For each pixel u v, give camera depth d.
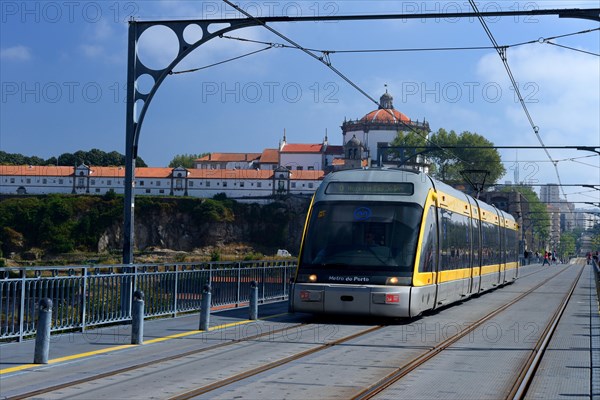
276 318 19.86
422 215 19.20
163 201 143.25
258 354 13.06
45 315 11.54
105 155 190.62
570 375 11.67
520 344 15.34
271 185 150.75
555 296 33.16
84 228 136.88
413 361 12.64
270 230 146.12
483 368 12.13
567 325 19.73
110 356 12.46
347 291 18.14
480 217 30.17
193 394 9.32
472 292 27.77
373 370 11.59
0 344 13.30
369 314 18.08
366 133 158.38
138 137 18.52
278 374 11.02
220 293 22.06
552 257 129.88
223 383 10.16
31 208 136.50
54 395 9.09
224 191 150.25
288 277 28.03
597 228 141.88
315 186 151.00
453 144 150.50
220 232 143.50
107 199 141.00
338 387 10.05
